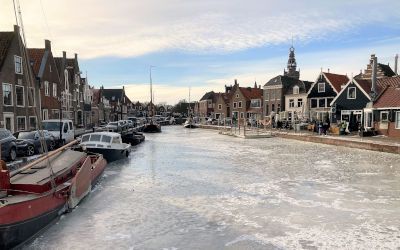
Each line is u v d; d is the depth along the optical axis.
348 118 44.53
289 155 26.36
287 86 68.19
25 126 34.66
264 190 14.84
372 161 22.91
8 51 31.75
